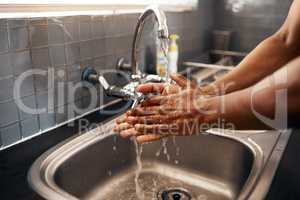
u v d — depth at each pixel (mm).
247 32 1703
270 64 694
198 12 1580
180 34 1425
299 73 398
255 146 751
